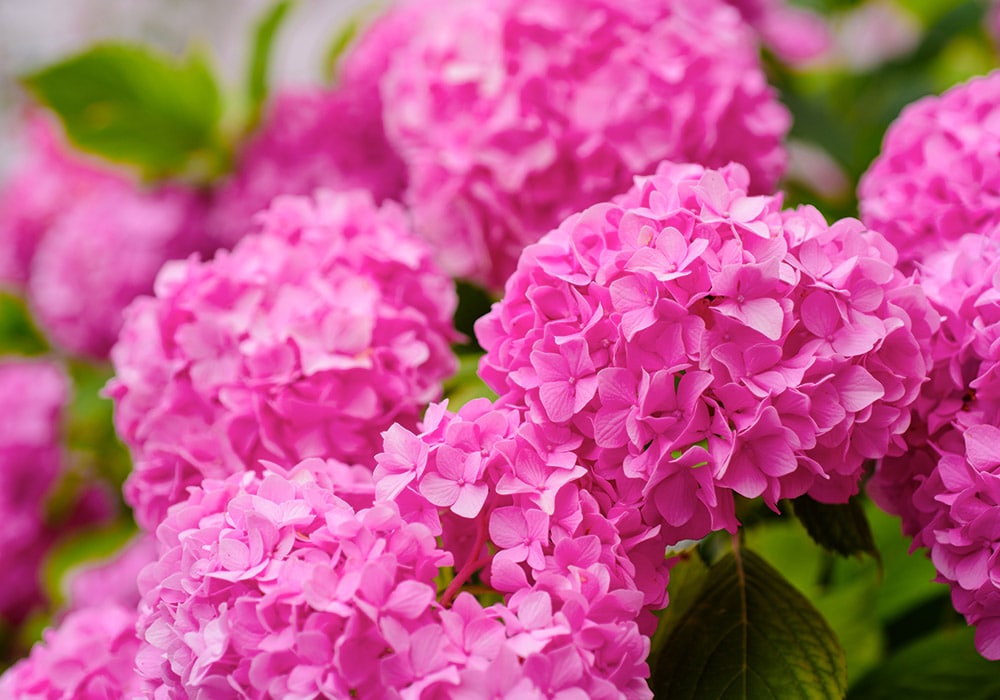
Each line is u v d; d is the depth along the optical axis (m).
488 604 1.09
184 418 1.12
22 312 1.94
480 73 1.24
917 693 1.18
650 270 1.02
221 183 1.66
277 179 1.51
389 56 1.50
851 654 1.28
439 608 0.99
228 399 1.10
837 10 2.13
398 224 1.19
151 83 1.57
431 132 1.26
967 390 1.06
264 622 0.99
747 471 1.02
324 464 1.07
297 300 1.12
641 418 1.02
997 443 1.03
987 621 1.04
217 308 1.12
